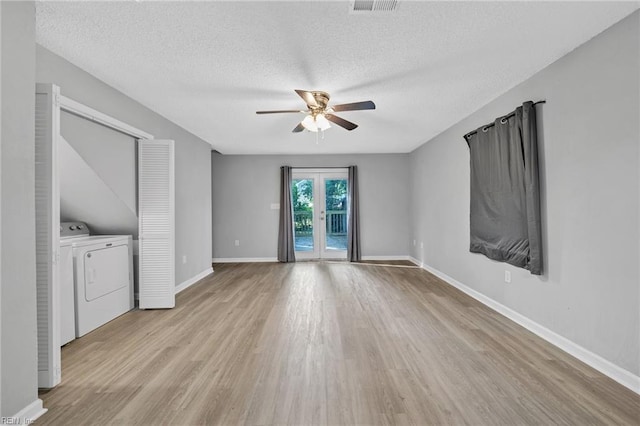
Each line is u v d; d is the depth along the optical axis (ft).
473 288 13.12
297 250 22.95
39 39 7.35
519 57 8.22
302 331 9.60
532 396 6.20
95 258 10.07
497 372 7.11
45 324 6.61
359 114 13.16
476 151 12.39
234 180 22.38
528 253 9.39
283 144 19.02
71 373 7.22
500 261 10.97
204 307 12.09
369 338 9.04
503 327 9.82
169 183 11.78
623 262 6.63
